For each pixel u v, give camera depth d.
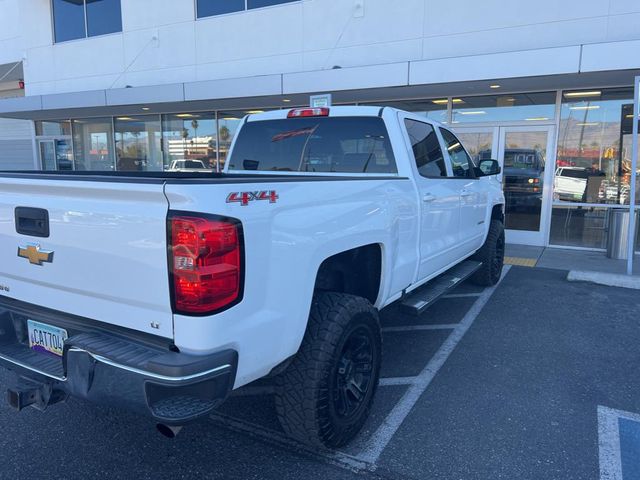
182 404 2.22
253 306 2.40
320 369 2.82
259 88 10.40
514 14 9.30
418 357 4.58
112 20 14.26
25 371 2.71
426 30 10.09
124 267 2.35
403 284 4.00
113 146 15.23
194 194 2.14
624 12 8.51
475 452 3.11
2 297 3.05
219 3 12.49
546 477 2.88
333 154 4.49
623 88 9.15
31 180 2.60
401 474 2.90
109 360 2.29
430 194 4.35
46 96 13.21
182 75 13.20
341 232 3.01
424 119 4.76
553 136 9.75
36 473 2.91
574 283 7.21
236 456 3.08
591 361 4.49
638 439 3.26
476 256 6.68
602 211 9.56
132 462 3.02
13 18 17.20
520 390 3.94
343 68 9.52
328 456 3.08
